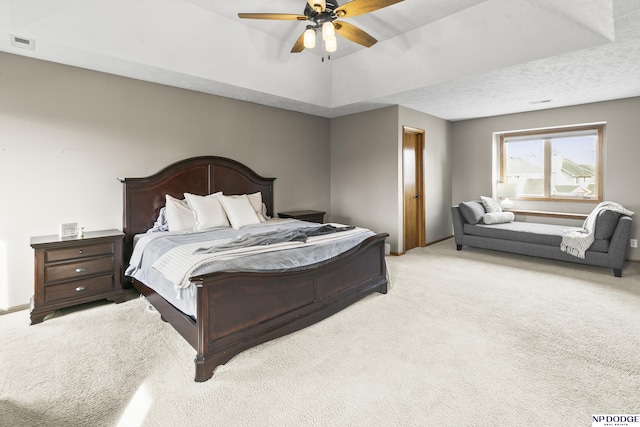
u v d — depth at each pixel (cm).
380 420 158
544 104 483
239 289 209
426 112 540
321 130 570
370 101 464
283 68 410
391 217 500
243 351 221
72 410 166
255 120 471
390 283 364
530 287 349
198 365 189
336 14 244
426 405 168
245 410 166
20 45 268
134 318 276
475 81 372
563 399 171
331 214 592
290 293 242
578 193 516
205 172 412
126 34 288
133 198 353
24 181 295
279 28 356
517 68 332
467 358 212
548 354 216
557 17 281
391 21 347
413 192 544
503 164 589
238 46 357
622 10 228
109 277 305
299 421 159
